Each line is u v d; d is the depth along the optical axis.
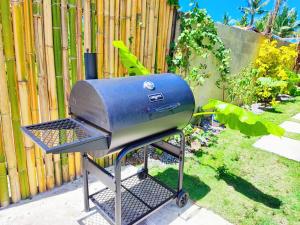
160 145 2.48
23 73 2.16
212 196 2.65
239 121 2.32
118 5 2.74
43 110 2.39
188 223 2.23
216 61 4.92
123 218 2.08
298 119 5.68
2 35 1.99
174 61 3.72
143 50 3.25
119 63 3.00
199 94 4.73
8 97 2.14
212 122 4.87
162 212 2.37
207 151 3.75
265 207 2.50
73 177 2.81
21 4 2.02
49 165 2.55
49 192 2.59
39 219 2.19
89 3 2.47
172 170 3.15
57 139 1.55
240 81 5.60
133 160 3.34
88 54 1.89
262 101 7.28
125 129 1.64
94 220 2.21
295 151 3.88
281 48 7.51
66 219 2.21
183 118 2.12
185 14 3.75
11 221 2.15
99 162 3.04
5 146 2.22
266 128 2.22
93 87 1.62
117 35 2.85
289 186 2.91
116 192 1.79
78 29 2.46
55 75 2.40
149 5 3.11
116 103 1.60
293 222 2.30
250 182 2.96
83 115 1.85
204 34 3.94
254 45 6.54
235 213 2.39
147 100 1.78
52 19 2.24
